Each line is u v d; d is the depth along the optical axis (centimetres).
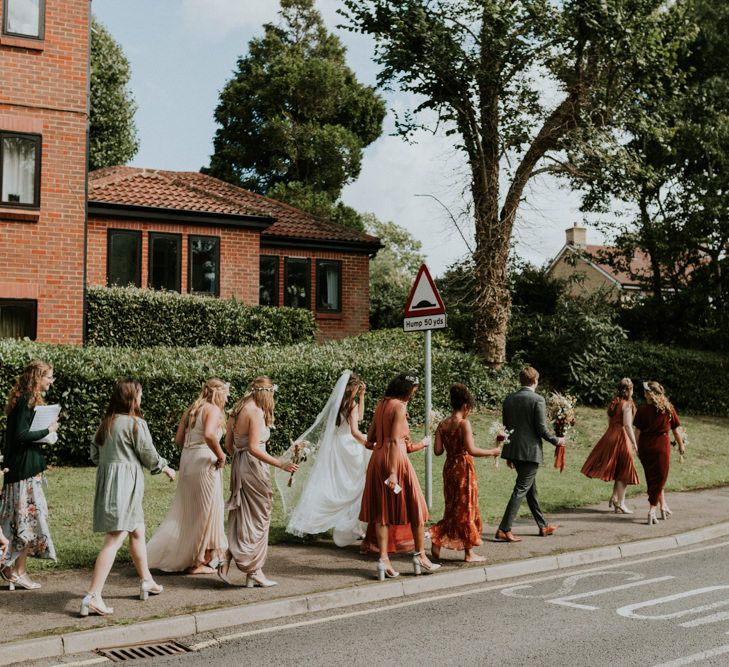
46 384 688
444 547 862
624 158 1956
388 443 775
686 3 2092
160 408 1247
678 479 1433
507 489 1238
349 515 893
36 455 680
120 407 667
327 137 4131
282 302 2355
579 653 561
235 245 2133
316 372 1425
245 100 4328
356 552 876
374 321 3108
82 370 1208
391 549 861
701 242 2388
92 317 1736
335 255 2441
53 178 1645
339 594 704
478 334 2064
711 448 1761
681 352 2277
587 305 2256
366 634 614
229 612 642
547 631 616
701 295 2452
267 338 1909
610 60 1925
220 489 774
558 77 2008
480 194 2027
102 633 586
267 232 2306
